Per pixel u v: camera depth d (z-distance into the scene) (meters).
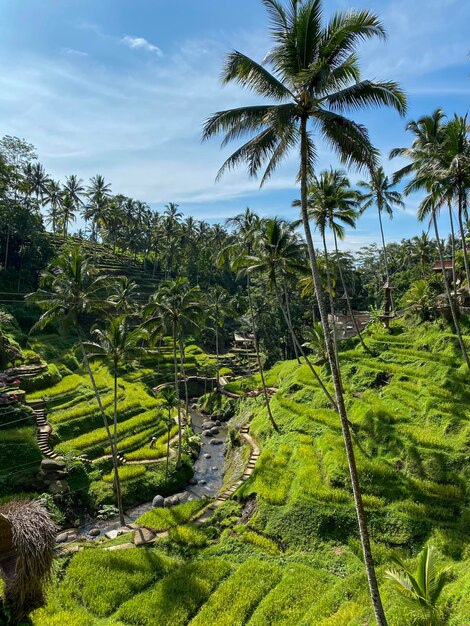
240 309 74.56
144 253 96.00
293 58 12.88
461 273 35.97
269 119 12.95
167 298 36.75
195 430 43.03
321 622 14.20
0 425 30.84
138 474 30.72
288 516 21.14
